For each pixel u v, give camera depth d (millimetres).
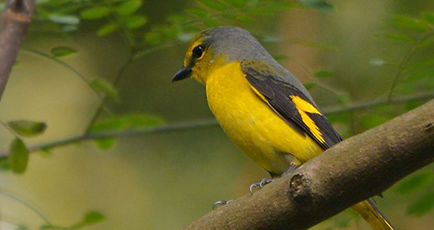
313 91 12734
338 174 6316
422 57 11336
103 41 13320
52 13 9609
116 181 14289
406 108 10766
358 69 13047
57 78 14195
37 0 9531
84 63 13680
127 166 14328
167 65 13672
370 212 8750
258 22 12148
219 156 13742
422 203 10367
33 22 9828
